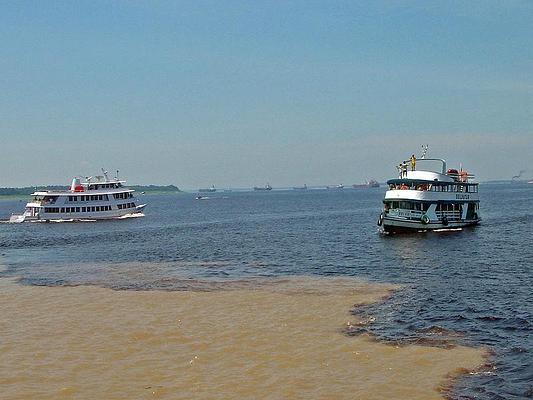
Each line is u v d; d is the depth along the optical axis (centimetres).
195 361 1794
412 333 2095
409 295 2823
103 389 1558
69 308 2619
